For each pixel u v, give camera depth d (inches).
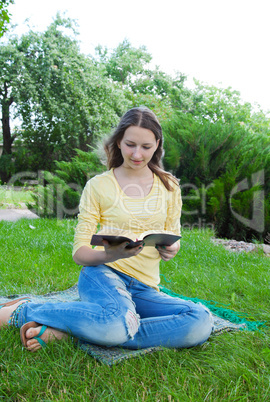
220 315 106.0
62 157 869.8
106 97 836.6
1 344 80.5
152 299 87.5
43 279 133.3
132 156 83.4
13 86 748.0
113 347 81.4
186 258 168.6
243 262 163.8
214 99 1136.2
